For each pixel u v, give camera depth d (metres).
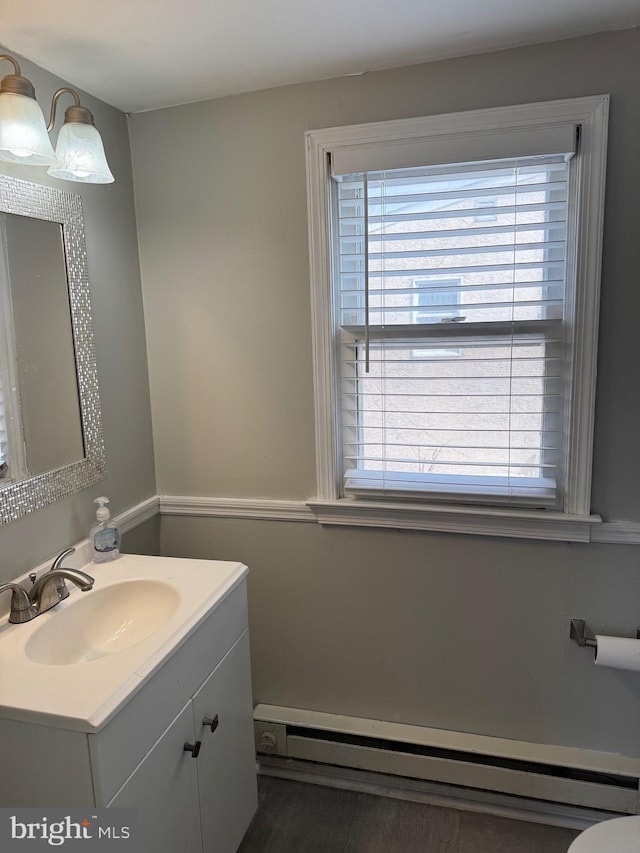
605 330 1.60
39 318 1.49
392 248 1.74
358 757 1.90
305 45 1.47
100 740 1.02
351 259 1.78
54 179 1.54
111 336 1.78
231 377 1.91
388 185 1.71
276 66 1.59
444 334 1.75
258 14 1.31
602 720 1.78
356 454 1.89
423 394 1.79
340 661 1.97
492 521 1.74
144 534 1.98
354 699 1.98
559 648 1.78
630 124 1.50
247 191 1.79
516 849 1.70
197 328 1.91
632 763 1.74
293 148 1.73
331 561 1.92
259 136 1.75
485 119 1.57
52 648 1.34
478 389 1.75
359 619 1.93
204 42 1.43
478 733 1.89
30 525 1.47
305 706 2.03
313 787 1.94
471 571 1.81
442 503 1.79
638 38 1.47
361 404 1.85
